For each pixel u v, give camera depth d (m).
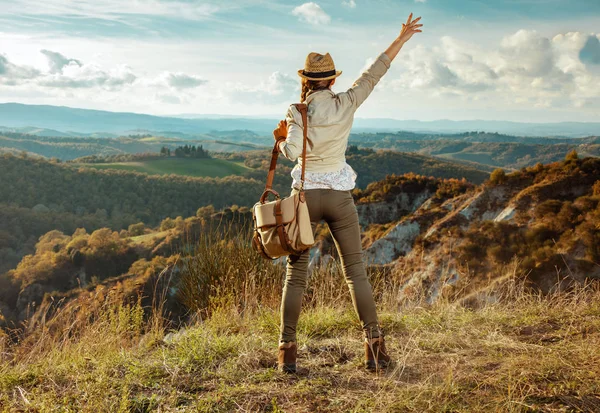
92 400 2.13
